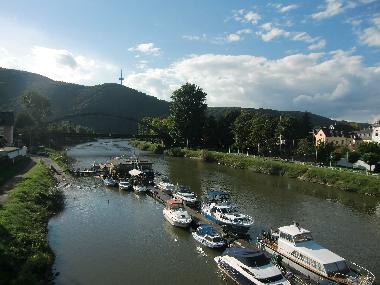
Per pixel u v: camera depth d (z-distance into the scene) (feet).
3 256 94.07
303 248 108.99
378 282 103.91
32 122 554.87
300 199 208.13
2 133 405.39
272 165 308.81
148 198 206.90
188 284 101.24
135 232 144.56
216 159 384.47
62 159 346.13
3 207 139.54
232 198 207.62
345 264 101.96
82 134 520.42
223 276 105.81
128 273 107.24
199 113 486.38
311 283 101.19
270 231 135.64
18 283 84.53
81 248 126.31
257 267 98.32
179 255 121.39
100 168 300.61
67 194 214.48
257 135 398.42
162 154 476.13
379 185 221.25
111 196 211.41
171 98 494.18
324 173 262.67
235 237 133.80
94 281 101.76
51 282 99.81
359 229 153.28
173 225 151.43
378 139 416.05
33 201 162.71
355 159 310.04
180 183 253.85
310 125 514.27
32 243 112.06
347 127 550.77
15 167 256.73
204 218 157.38
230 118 491.31
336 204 197.26
